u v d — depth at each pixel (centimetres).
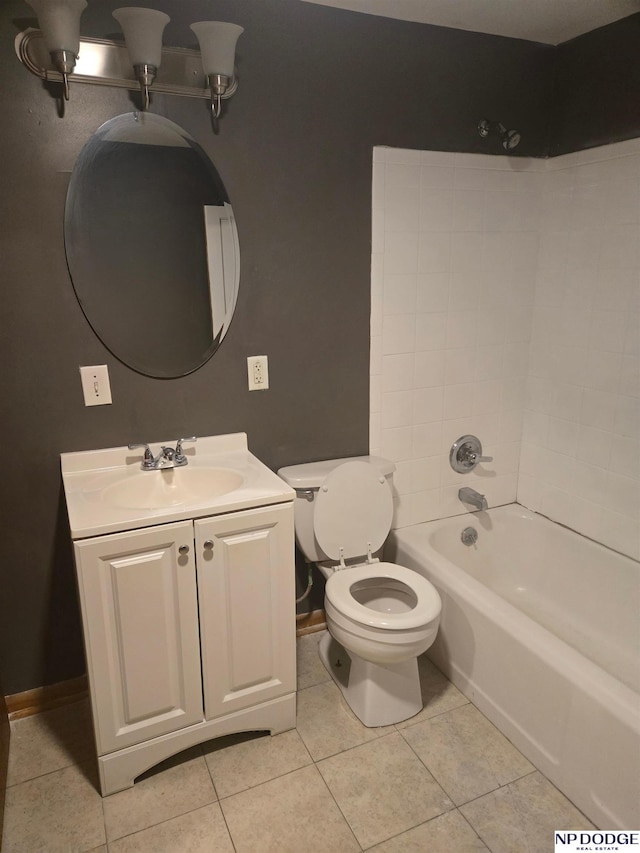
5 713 188
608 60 206
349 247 210
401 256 220
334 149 199
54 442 183
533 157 235
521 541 262
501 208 234
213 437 204
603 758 150
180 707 168
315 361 215
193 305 191
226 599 165
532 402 259
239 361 203
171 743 169
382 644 172
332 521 208
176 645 162
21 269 167
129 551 149
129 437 192
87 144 167
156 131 174
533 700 172
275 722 185
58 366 178
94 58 161
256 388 208
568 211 230
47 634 196
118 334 183
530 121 230
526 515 261
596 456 230
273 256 199
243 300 198
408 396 237
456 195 224
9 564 186
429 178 217
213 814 159
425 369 237
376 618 172
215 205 187
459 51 211
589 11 194
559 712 163
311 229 203
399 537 239
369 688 188
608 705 148
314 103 193
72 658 201
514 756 178
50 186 165
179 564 155
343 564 210
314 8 186
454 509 259
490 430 259
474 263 235
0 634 189
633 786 143
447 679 213
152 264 183
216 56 163
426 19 199
